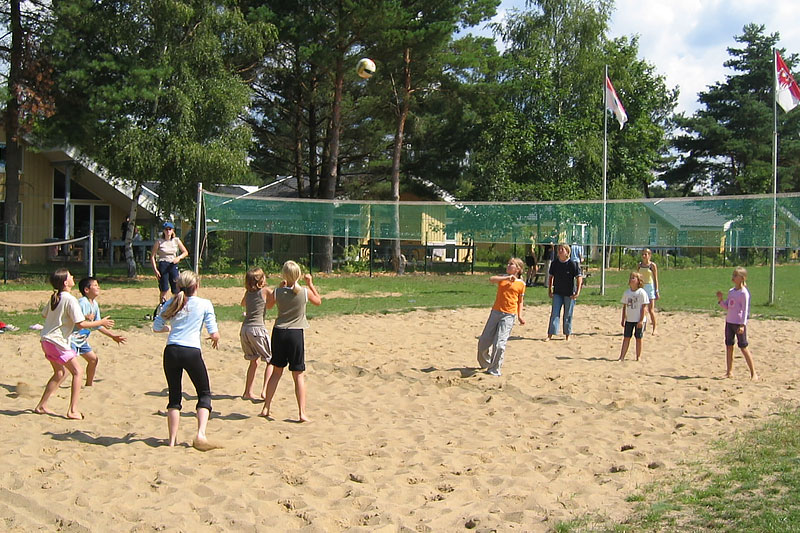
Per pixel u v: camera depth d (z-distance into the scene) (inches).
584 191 1212.5
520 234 1000.9
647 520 159.8
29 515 165.3
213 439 235.0
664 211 1166.3
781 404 286.8
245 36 890.7
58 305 251.1
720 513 161.5
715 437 238.5
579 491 187.2
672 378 341.1
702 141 1955.0
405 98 1106.1
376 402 295.3
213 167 842.2
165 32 833.5
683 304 668.7
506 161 1230.9
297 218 851.4
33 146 872.9
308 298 268.2
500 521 165.2
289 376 339.3
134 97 786.8
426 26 1021.8
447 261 1201.4
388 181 1347.2
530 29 1300.4
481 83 1144.8
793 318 568.1
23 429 236.7
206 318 231.9
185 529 160.2
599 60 1247.5
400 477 198.8
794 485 179.3
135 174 824.9
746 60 2017.7
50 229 1095.6
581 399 296.0
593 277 1064.8
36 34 783.7
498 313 343.9
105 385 307.0
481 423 261.4
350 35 1007.6
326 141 1259.8
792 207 768.9
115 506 172.2
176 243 464.4
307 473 200.2
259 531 161.5
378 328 503.5
